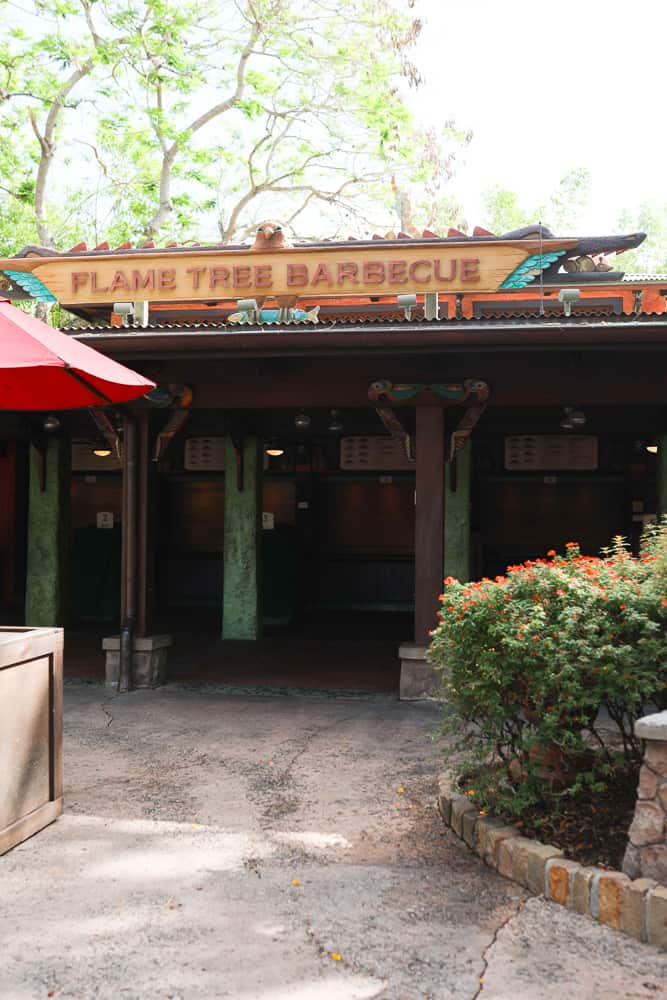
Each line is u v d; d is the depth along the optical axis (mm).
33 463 11875
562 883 3580
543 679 3988
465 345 6836
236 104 19609
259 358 7770
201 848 4227
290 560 13398
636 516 12734
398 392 7707
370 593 14203
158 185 20688
